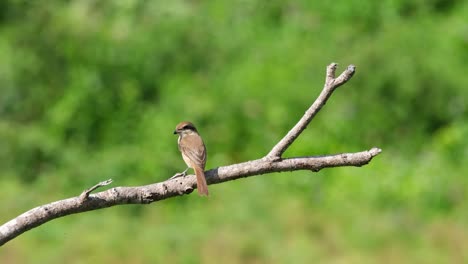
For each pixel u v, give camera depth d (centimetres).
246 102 1736
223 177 484
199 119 1709
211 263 1273
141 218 1425
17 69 1764
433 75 1752
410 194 1482
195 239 1314
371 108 1717
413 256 1277
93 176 1538
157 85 1842
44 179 1531
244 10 2130
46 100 1758
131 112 1731
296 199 1453
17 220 439
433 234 1334
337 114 1714
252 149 1673
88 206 454
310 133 1686
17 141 1584
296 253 1281
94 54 1838
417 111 1727
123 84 1783
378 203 1476
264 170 477
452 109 1725
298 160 475
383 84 1742
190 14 2108
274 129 1692
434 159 1588
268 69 1833
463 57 1844
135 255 1272
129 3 2059
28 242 1280
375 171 1563
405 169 1570
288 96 1736
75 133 1700
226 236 1321
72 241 1287
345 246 1311
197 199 1471
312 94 1747
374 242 1309
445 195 1462
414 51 1814
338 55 1853
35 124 1733
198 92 1792
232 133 1686
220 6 2136
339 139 1684
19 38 1831
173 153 1616
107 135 1703
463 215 1405
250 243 1300
